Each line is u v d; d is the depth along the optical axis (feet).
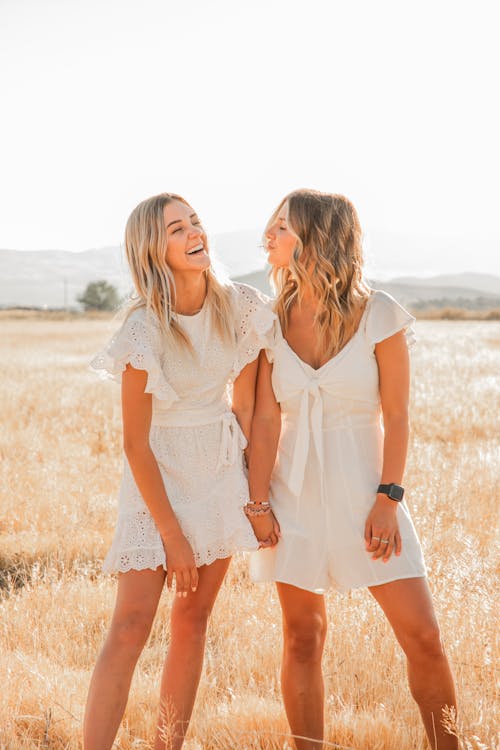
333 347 9.32
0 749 9.18
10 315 256.52
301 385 9.29
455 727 8.41
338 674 10.86
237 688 10.72
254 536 9.22
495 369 54.75
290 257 9.48
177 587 8.95
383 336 9.10
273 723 9.71
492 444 26.43
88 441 28.45
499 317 257.96
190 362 9.33
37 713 10.09
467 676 10.16
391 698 10.30
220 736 9.55
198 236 9.31
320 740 9.19
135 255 9.34
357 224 9.51
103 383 47.73
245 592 13.71
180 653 9.09
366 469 9.22
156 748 8.77
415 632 8.65
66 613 13.10
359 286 9.48
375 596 9.02
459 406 33.58
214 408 9.59
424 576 8.94
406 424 9.15
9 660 11.15
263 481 9.43
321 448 9.19
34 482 21.90
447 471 20.79
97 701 8.41
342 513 9.10
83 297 370.32
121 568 8.98
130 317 9.18
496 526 16.81
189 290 9.47
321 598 9.46
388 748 9.30
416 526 15.76
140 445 8.94
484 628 10.77
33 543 17.28
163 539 8.98
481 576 12.51
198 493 9.34
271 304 9.85
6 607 13.37
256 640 11.75
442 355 68.80
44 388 44.60
